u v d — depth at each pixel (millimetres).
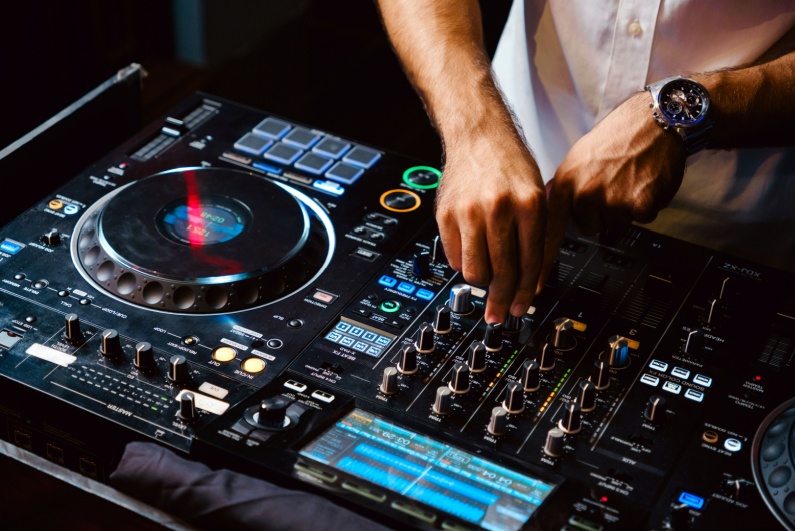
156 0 3115
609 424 1042
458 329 1155
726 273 1246
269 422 1007
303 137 1442
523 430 1032
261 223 1254
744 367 1118
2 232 1254
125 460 972
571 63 1500
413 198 1354
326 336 1143
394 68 3424
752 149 1436
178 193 1286
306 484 947
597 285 1225
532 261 1113
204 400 1047
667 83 1171
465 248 1120
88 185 1337
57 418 1056
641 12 1405
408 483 959
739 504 962
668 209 1520
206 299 1163
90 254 1215
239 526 928
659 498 967
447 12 1353
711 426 1044
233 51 3361
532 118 1592
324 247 1266
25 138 1321
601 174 1167
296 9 3650
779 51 1407
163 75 3129
